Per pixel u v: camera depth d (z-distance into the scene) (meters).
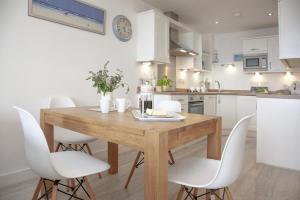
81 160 1.53
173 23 4.34
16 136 2.34
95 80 1.86
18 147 2.36
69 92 2.83
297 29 2.70
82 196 1.96
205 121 1.44
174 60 5.16
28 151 1.31
